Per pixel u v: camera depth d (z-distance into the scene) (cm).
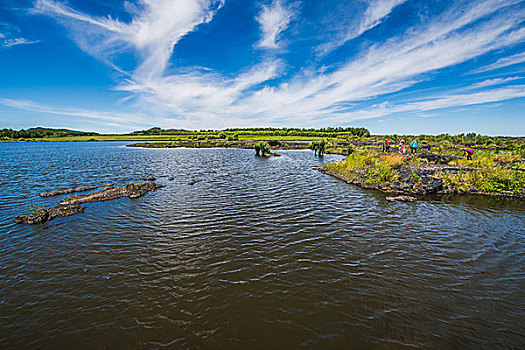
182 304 778
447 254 1076
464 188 2144
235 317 721
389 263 1005
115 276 931
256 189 2309
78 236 1278
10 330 688
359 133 15625
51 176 3052
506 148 5762
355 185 2497
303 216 1552
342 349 615
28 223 1448
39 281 906
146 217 1552
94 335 668
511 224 1414
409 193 2122
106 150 8244
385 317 717
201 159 5234
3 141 15975
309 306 764
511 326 682
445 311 739
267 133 16662
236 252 1100
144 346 630
